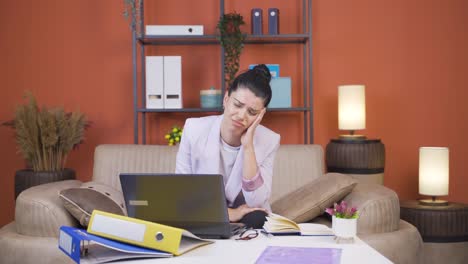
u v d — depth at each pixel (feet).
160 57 12.98
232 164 7.26
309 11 13.33
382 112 14.23
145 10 14.05
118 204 8.91
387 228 8.84
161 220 5.94
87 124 13.19
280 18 14.11
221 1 13.39
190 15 14.07
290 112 14.16
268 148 7.22
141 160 11.05
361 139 12.79
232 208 7.27
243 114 6.66
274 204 9.66
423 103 14.21
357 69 14.19
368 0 14.15
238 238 5.82
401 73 14.19
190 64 14.10
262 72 6.76
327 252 5.12
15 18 13.94
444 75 14.19
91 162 14.07
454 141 14.24
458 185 14.21
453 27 14.16
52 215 8.43
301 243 5.57
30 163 12.62
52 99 14.01
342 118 12.88
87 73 14.05
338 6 14.15
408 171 14.28
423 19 14.17
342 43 14.17
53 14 13.98
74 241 4.96
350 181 9.15
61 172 12.12
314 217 9.30
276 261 4.80
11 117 13.96
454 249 10.96
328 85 14.19
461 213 10.99
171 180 5.83
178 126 13.89
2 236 8.64
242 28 14.06
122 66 14.06
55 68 14.01
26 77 13.98
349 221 5.57
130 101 14.10
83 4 14.01
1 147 13.94
